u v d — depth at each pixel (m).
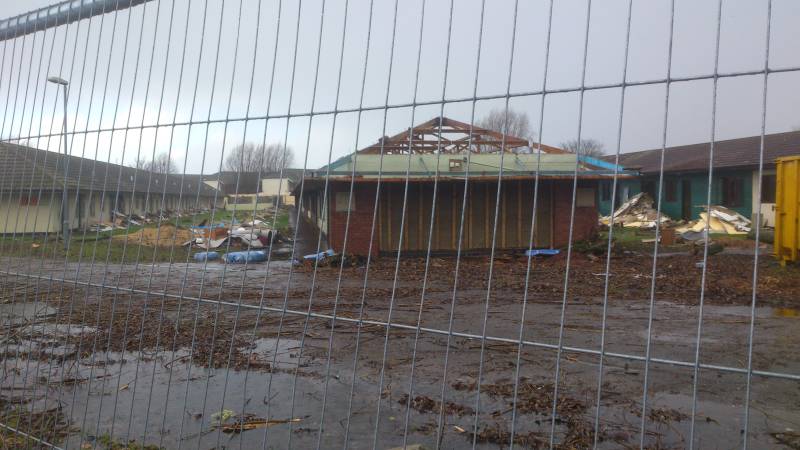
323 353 5.76
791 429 3.81
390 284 11.34
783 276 11.45
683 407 4.23
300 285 11.15
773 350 6.02
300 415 4.00
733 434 3.73
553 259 15.22
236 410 4.09
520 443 3.54
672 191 28.17
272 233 2.77
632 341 6.46
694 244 16.34
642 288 10.42
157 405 4.16
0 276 4.40
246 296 9.55
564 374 5.07
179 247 15.66
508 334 6.84
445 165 10.73
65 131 3.70
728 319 7.69
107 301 8.30
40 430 3.64
